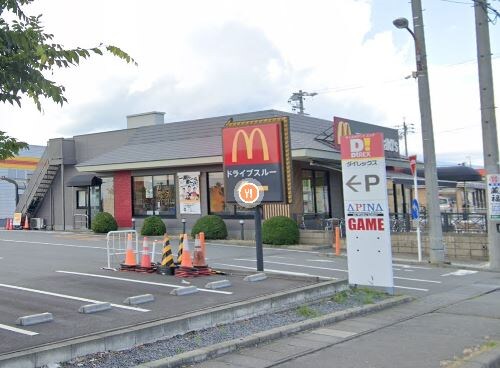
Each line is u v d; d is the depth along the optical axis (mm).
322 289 10367
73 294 9555
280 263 15922
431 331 8086
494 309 9953
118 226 26812
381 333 7969
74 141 30062
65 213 29812
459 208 37438
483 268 15758
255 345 7242
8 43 3436
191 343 7031
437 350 6938
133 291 9883
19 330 6957
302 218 22547
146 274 11938
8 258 15672
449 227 19812
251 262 15969
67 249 18594
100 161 26453
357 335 7828
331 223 21281
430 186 16953
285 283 10812
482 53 16578
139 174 26281
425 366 6219
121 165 25438
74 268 13148
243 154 12141
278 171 11766
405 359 6516
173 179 25234
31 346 6211
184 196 24703
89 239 22891
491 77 16500
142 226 24594
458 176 30797
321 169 25172
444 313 9578
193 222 24422
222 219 23234
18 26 3559
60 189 30156
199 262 11977
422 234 19156
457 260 17672
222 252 18531
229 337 7379
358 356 6672
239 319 8406
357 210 11219
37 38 3547
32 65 3492
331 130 26250
